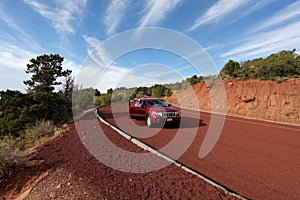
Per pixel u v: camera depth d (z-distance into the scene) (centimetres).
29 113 1312
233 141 753
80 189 374
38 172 476
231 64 3177
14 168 494
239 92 2086
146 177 419
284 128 1089
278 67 2072
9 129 1234
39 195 388
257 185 399
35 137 941
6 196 436
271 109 1662
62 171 456
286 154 605
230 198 342
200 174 434
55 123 1291
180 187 377
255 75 2242
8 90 1594
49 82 2525
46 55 2594
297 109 1529
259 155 591
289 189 385
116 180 404
